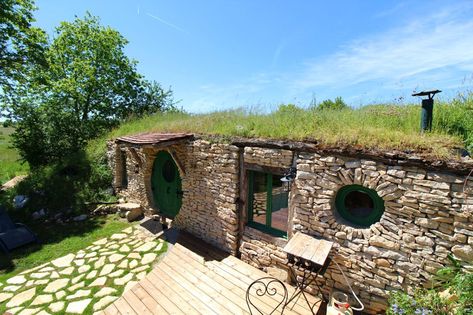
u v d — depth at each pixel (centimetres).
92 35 1784
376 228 365
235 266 526
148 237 699
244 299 428
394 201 347
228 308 409
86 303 448
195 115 1031
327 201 407
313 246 392
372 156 356
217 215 596
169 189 786
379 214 378
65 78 1730
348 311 352
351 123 482
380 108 595
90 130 1480
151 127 1001
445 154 315
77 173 1066
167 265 531
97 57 1820
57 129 1334
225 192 567
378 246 364
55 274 541
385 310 362
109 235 726
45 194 952
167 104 2177
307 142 435
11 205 915
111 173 1035
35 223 834
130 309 415
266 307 408
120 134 1127
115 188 1008
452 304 286
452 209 303
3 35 1073
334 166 396
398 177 338
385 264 358
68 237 728
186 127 748
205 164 613
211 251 590
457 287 270
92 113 1841
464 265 299
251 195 553
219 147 569
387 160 344
